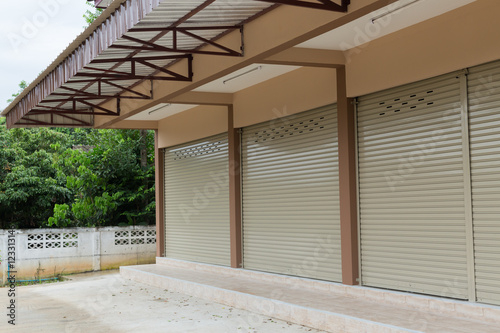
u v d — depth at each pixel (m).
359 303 7.55
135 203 19.16
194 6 6.44
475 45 6.24
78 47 7.49
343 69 8.26
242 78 9.97
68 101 11.91
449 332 5.66
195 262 12.88
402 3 6.21
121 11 5.99
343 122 8.27
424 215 7.11
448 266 6.77
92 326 7.97
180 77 8.80
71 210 19.53
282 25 6.65
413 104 7.28
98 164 18.30
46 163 20.20
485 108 6.28
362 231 8.16
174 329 7.52
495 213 6.16
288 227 9.85
